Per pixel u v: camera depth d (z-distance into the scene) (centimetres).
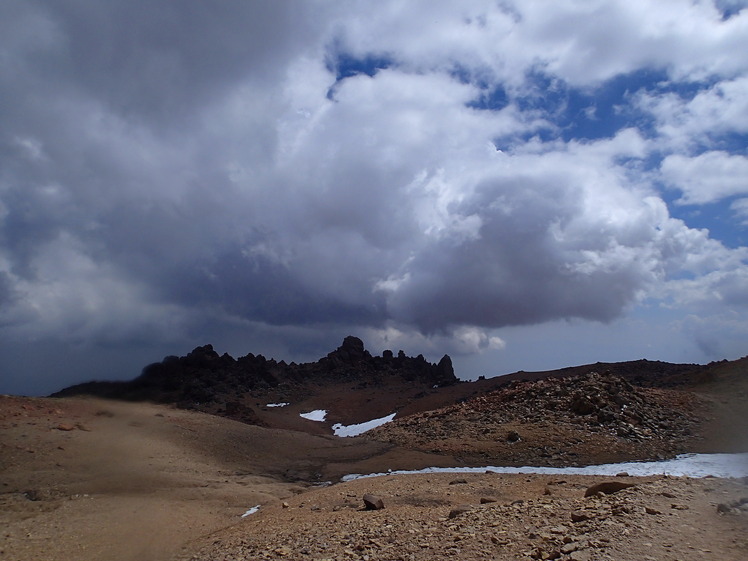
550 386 3888
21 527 1748
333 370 11312
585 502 1212
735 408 3459
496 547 941
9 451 2662
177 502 2145
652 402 3531
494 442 3177
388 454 3300
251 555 1170
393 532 1173
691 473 2383
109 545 1570
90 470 2550
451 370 11125
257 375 10044
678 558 770
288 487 2580
